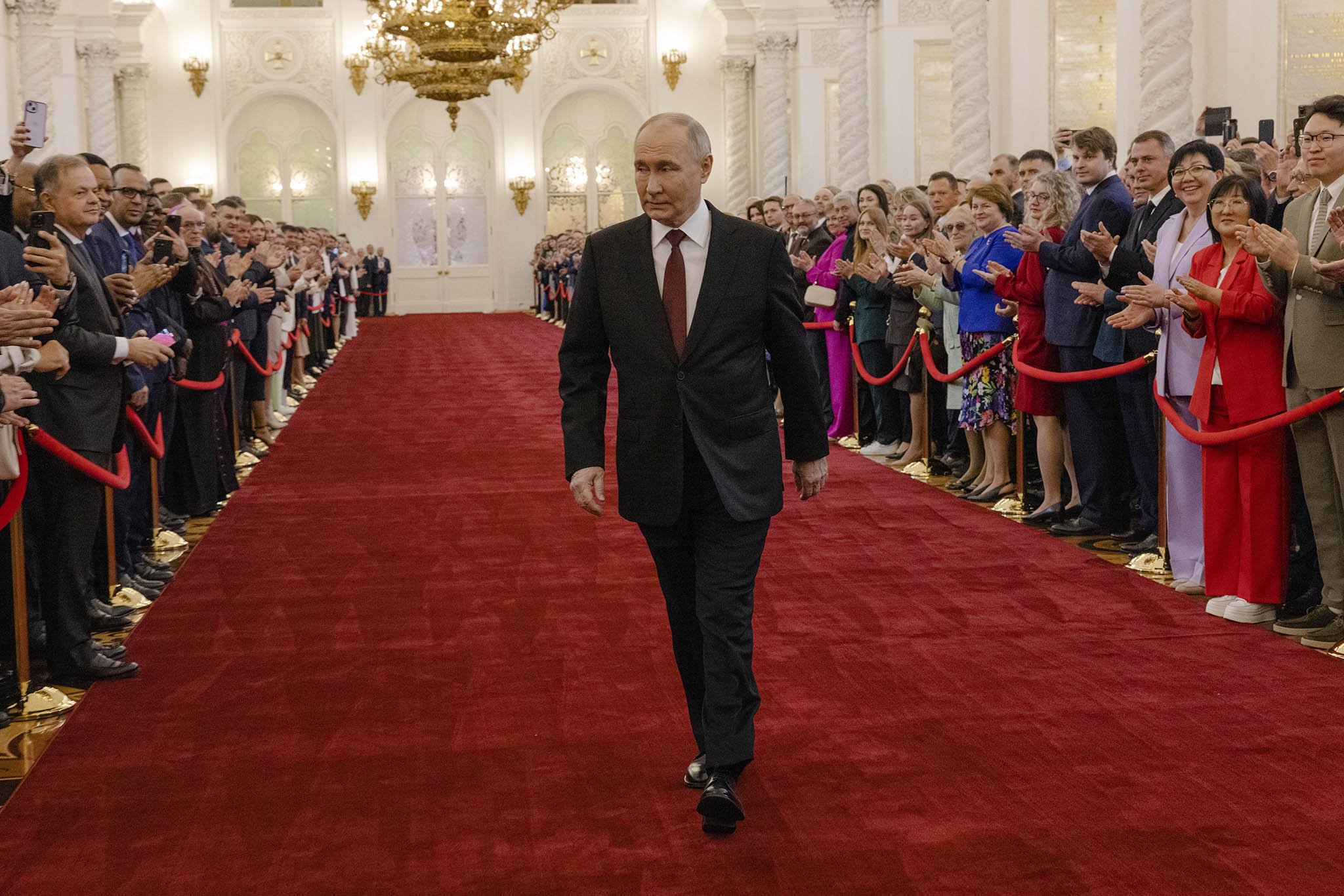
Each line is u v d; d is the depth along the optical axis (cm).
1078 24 1382
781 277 333
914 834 317
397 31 1703
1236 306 472
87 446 446
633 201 2866
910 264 761
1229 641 464
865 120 1684
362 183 2762
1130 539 615
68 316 439
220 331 739
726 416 327
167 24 2689
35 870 307
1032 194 667
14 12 1495
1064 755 363
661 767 363
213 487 739
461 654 471
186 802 345
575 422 340
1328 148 443
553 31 1828
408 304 2852
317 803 343
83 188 461
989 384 710
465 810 337
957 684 425
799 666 448
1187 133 895
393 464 903
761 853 309
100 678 446
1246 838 310
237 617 524
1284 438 479
